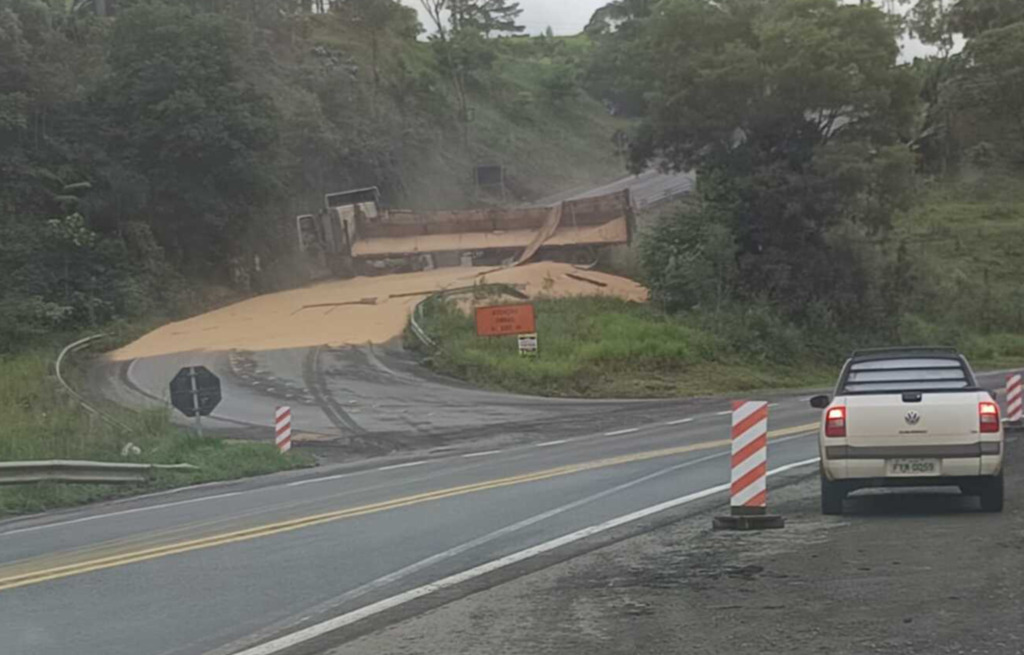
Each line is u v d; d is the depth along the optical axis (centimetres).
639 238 7844
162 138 7638
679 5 7419
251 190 8006
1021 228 10912
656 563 1533
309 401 4869
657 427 4053
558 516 1998
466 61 14812
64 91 7706
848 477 1839
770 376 6450
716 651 1073
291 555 1695
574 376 5578
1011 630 1095
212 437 3709
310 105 9700
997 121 12412
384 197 10556
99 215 7469
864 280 7619
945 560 1458
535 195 13062
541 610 1280
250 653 1131
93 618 1317
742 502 1825
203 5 10031
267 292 8162
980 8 13000
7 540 2048
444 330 6106
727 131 7394
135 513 2408
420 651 1121
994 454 1795
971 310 9138
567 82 16112
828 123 7356
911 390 1889
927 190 12000
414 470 3048
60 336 6556
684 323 6806
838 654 1041
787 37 7062
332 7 13288
